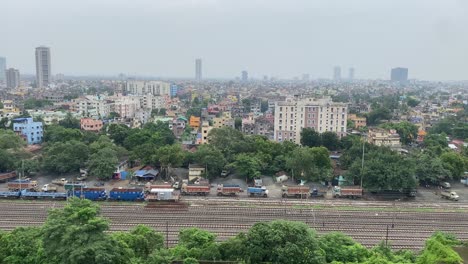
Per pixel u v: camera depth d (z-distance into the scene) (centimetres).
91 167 10375
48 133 14050
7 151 10688
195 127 17425
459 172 10806
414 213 8338
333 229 7425
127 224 7456
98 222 4025
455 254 4831
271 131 16550
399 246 6794
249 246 4909
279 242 4841
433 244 5094
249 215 8056
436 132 17050
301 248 4769
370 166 9625
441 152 12231
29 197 8919
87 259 3809
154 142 12762
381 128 16275
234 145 11881
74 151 10669
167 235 6488
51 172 10775
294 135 15175
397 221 7881
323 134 13838
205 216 7962
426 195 9762
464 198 9544
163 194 8794
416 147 14788
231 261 5012
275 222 5144
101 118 18562
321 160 10769
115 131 13938
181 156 10906
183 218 7831
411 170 9531
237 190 9444
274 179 10719
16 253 4681
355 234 7231
